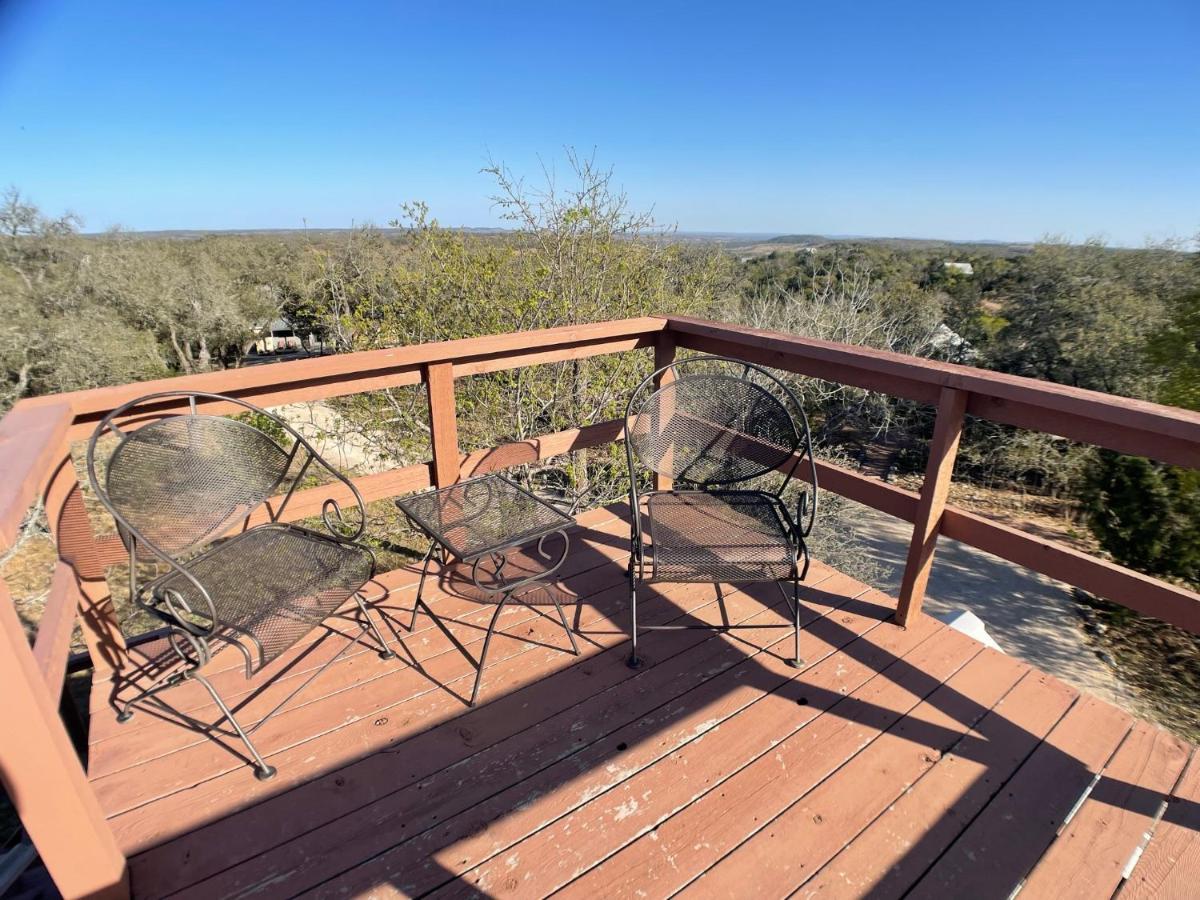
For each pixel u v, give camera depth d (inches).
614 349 104.6
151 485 63.7
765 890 49.6
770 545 73.2
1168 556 260.2
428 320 231.8
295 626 58.7
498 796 57.4
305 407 308.3
